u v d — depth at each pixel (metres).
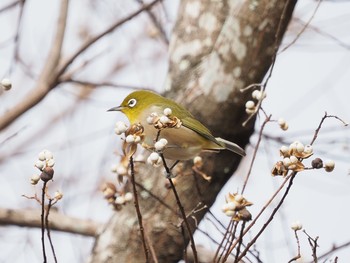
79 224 12.79
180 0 11.46
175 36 11.20
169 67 11.12
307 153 6.98
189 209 10.45
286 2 9.81
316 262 7.28
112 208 9.51
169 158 10.23
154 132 9.89
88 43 12.23
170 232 10.44
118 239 10.73
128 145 7.26
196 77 10.65
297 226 7.29
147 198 10.51
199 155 10.46
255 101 10.30
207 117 10.45
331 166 6.89
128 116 10.87
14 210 12.64
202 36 10.95
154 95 10.79
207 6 11.03
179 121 7.29
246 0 10.27
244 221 7.00
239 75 10.30
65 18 12.44
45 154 6.97
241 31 10.24
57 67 12.30
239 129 10.54
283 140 12.01
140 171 10.51
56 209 13.32
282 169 7.00
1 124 12.09
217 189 10.64
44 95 12.20
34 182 7.04
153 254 8.39
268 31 10.19
